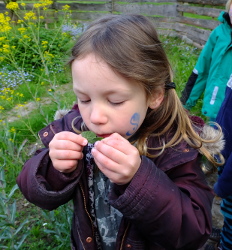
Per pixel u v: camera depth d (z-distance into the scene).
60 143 0.96
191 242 0.99
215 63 3.02
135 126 0.97
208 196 1.08
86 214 1.19
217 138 1.19
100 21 1.04
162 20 8.70
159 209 0.92
